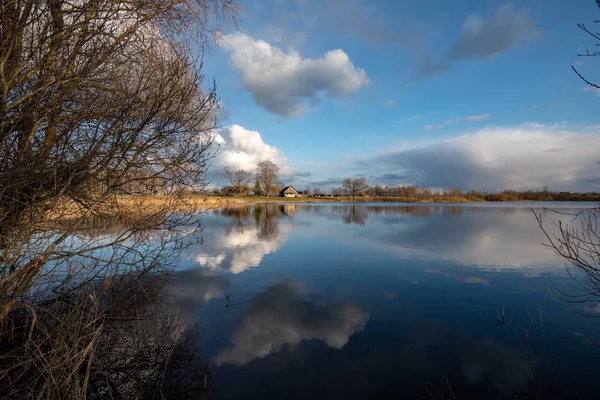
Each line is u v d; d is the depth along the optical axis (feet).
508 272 32.19
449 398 12.90
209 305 22.59
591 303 23.11
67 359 9.55
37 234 12.80
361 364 15.30
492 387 13.58
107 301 15.61
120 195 14.34
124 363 14.44
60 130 11.69
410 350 16.67
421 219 95.71
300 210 148.25
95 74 11.43
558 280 29.27
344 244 48.93
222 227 73.20
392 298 24.53
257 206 189.98
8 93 10.69
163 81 12.35
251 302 23.36
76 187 12.25
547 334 18.35
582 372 14.62
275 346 17.02
